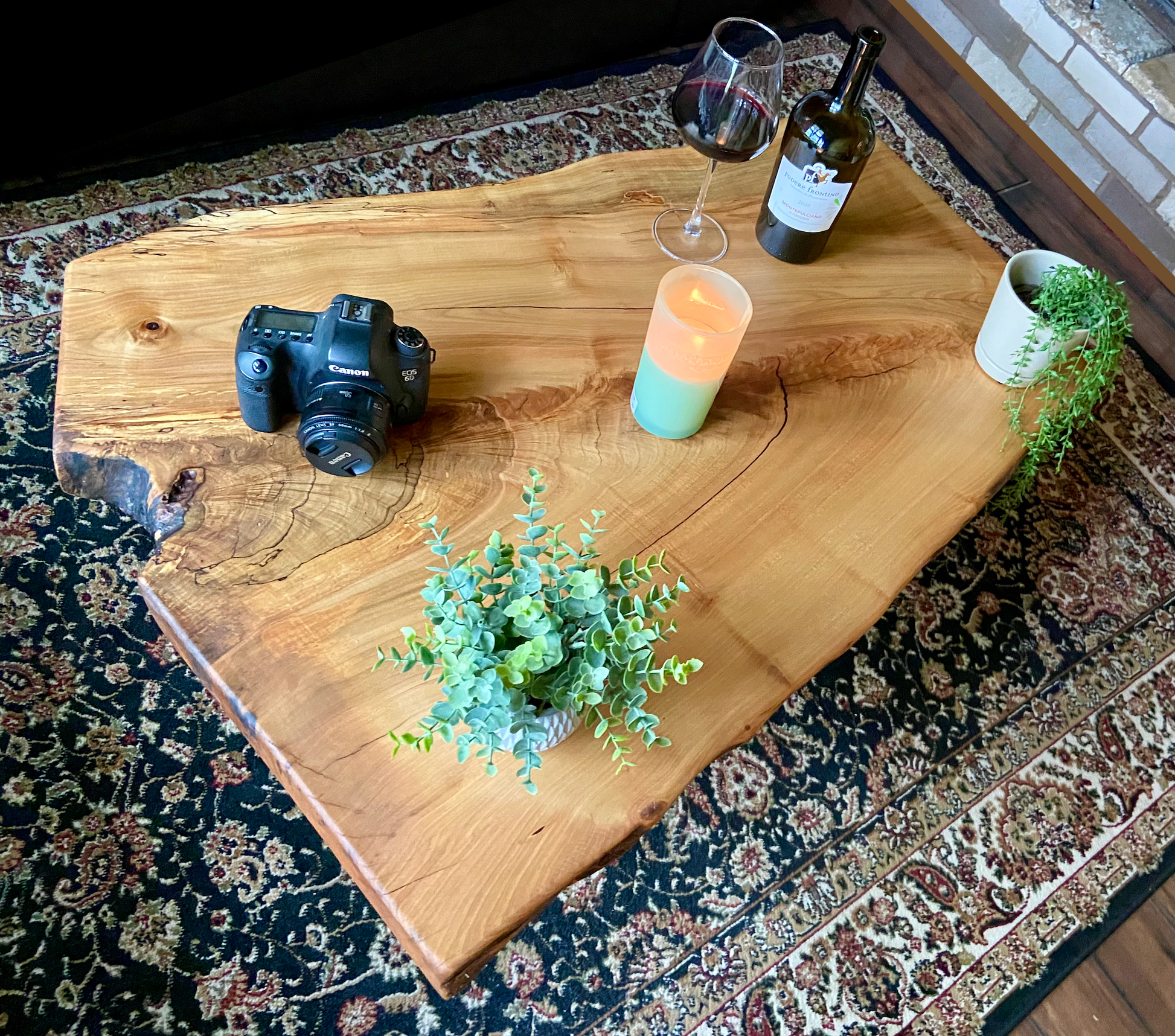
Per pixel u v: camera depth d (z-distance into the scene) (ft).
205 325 3.10
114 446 2.82
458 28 5.83
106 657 3.97
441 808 2.40
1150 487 5.46
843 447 3.31
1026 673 4.67
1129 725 4.63
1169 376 6.05
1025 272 3.56
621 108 6.31
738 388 3.38
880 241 3.93
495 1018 3.51
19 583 4.05
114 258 3.18
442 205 3.56
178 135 5.42
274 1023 3.40
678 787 2.53
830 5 7.29
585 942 3.68
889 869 4.06
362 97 5.83
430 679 2.58
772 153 4.10
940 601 4.78
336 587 2.69
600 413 3.20
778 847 4.01
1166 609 5.02
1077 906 4.11
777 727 4.27
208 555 2.69
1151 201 6.24
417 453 2.98
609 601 2.36
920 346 3.65
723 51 3.15
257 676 2.52
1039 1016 3.85
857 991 3.78
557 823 2.43
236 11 4.84
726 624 2.82
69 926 3.43
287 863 3.68
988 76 6.88
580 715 2.52
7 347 4.58
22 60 4.43
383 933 3.60
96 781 3.71
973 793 4.31
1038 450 3.49
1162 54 5.95
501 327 3.30
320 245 3.34
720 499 3.09
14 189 5.02
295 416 2.98
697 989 3.67
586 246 3.58
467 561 2.33
